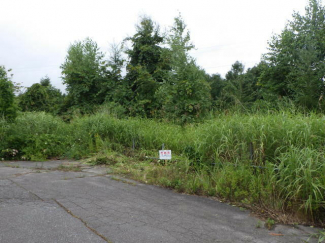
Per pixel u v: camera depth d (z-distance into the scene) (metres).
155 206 4.56
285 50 19.39
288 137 5.52
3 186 5.26
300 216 4.21
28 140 8.92
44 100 22.11
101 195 5.01
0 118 9.43
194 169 6.31
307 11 19.88
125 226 3.69
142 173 6.56
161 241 3.32
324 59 17.27
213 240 3.42
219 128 6.53
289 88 17.55
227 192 5.04
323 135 5.47
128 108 17.61
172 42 15.21
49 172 6.76
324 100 8.66
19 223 3.62
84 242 3.19
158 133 9.24
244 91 23.14
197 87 13.57
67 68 21.00
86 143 9.62
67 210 4.18
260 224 3.98
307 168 4.36
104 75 20.53
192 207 4.60
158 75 19.38
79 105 19.97
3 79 9.59
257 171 5.29
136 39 20.25
